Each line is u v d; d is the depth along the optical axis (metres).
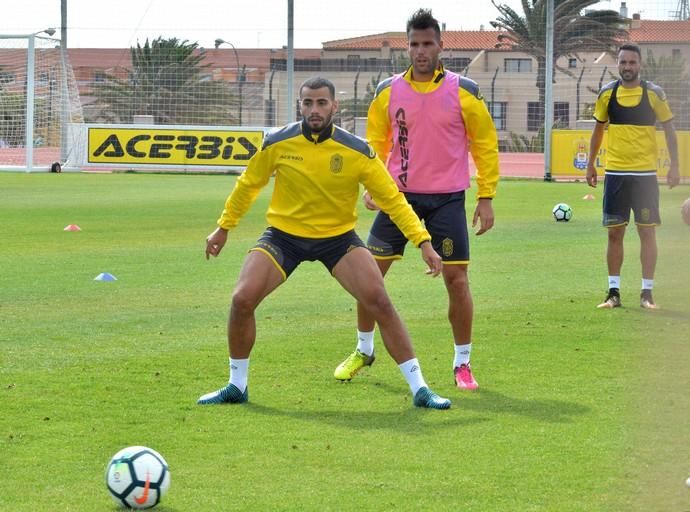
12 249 22.50
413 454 8.43
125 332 13.62
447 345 12.86
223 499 7.43
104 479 7.81
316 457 8.37
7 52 57.00
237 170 53.09
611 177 15.50
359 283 10.12
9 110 57.06
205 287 17.44
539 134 59.72
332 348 12.70
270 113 59.34
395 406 10.02
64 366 11.66
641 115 15.40
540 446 8.61
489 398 10.27
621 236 15.50
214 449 8.60
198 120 58.81
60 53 55.56
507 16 60.84
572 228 27.42
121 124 53.81
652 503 7.21
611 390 10.50
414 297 16.45
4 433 9.05
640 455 8.22
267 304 15.80
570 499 7.34
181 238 24.88
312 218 10.16
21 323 14.20
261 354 12.34
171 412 9.77
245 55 72.12
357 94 63.91
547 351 12.43
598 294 16.73
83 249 22.59
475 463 8.19
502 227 27.62
